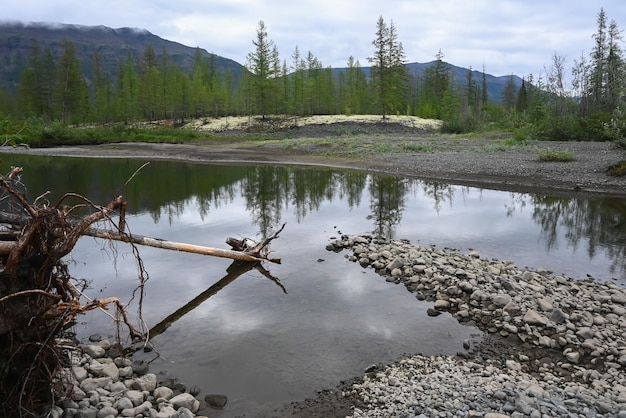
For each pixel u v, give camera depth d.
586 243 12.27
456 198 19.00
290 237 12.98
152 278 9.67
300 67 80.38
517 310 7.65
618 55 42.06
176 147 43.41
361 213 16.47
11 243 4.45
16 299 4.43
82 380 5.53
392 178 24.77
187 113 80.31
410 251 10.82
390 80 67.88
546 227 14.05
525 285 8.66
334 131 55.50
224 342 6.80
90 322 7.50
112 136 50.28
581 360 6.35
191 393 5.51
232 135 56.03
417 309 7.97
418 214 16.14
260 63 67.88
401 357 6.36
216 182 24.20
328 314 7.77
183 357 6.39
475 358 6.38
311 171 28.52
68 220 5.09
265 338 6.91
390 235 13.12
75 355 6.13
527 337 6.93
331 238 12.78
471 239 12.67
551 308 7.66
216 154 37.84
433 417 4.77
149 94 77.50
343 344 6.71
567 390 5.42
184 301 8.43
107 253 11.39
